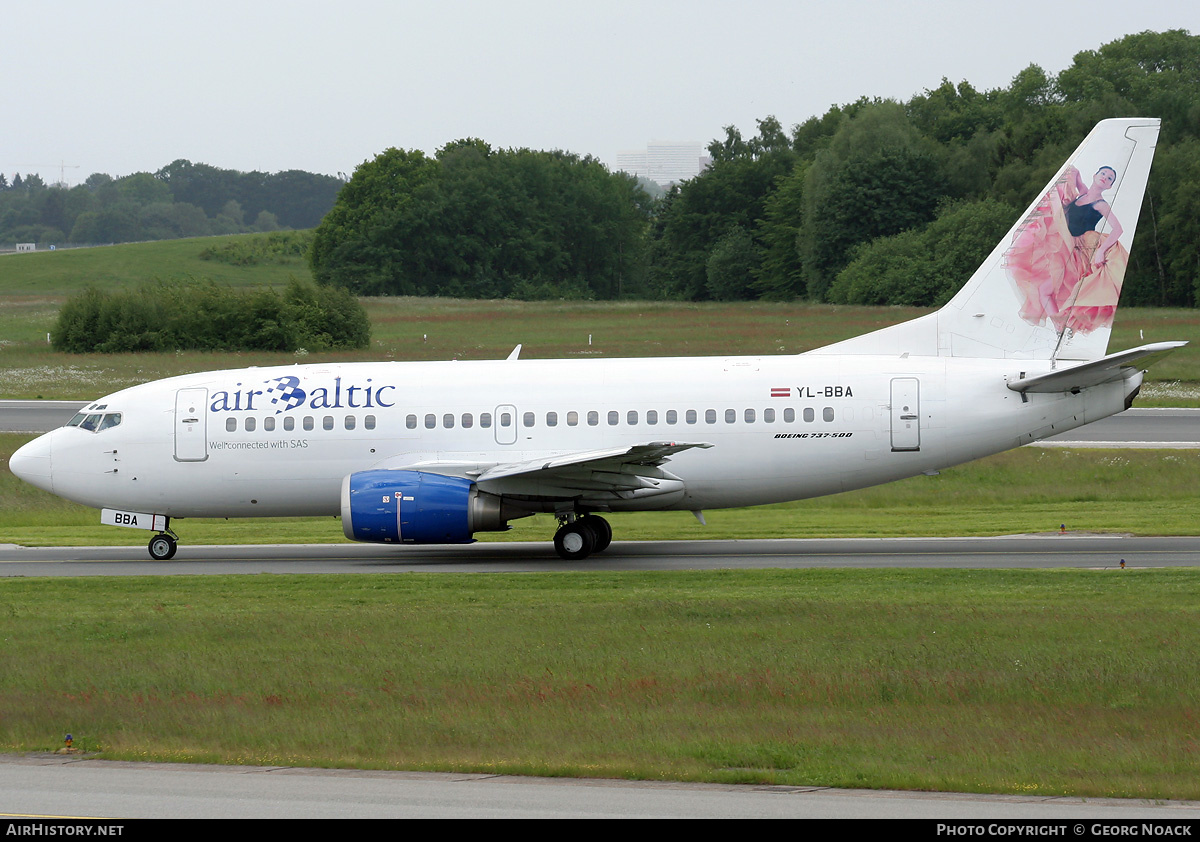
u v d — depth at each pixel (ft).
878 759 153.89
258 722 175.01
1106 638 214.48
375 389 361.71
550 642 222.07
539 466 328.08
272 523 452.76
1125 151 351.46
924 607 243.60
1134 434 572.10
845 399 349.00
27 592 292.20
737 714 176.65
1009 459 507.30
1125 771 147.64
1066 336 355.15
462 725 171.53
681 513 449.48
